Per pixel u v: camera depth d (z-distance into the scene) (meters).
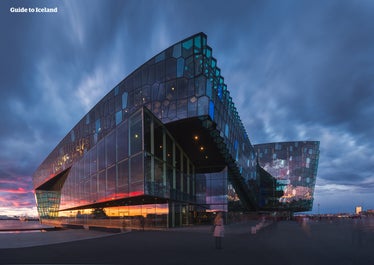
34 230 54.78
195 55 31.19
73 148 56.44
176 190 33.91
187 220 38.66
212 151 39.03
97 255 10.77
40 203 93.44
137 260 9.66
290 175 102.00
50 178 73.69
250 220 46.38
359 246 13.83
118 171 29.28
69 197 55.84
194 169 43.47
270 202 99.56
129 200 30.95
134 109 35.97
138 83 36.06
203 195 42.69
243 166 51.97
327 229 28.09
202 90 30.23
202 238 17.92
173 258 10.05
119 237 18.81
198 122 31.47
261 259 9.84
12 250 12.25
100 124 44.84
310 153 103.62
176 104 31.58
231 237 18.83
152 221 32.00
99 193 35.25
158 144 28.33
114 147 30.75
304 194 100.31
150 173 25.45
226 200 41.56
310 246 13.72
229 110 40.88
